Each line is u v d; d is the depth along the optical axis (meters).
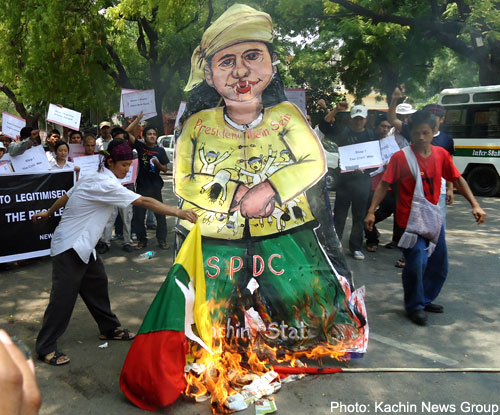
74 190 3.83
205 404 3.25
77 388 3.47
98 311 4.17
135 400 3.25
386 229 8.88
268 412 3.12
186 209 3.93
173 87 19.80
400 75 18.05
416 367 3.78
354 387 3.47
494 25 12.37
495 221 9.77
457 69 20.72
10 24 17.64
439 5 14.20
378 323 4.66
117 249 7.40
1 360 0.79
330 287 3.88
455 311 4.97
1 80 21.80
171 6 13.52
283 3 12.62
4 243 6.30
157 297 3.33
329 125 6.73
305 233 4.00
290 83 21.45
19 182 6.39
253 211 4.02
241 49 4.07
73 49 16.48
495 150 13.41
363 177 6.63
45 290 5.62
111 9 15.56
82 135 8.10
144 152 7.13
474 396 3.37
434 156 4.63
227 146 4.12
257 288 3.83
